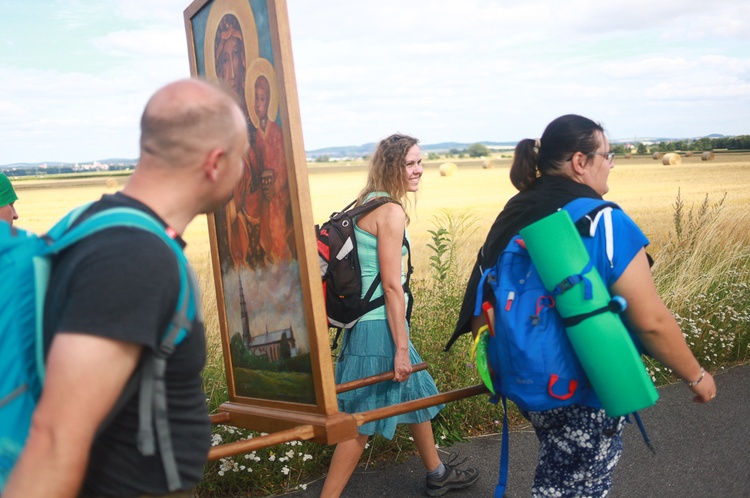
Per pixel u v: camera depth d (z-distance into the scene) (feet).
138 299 4.55
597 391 7.67
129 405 4.98
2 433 4.66
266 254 9.94
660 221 56.85
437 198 99.14
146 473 5.09
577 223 7.92
